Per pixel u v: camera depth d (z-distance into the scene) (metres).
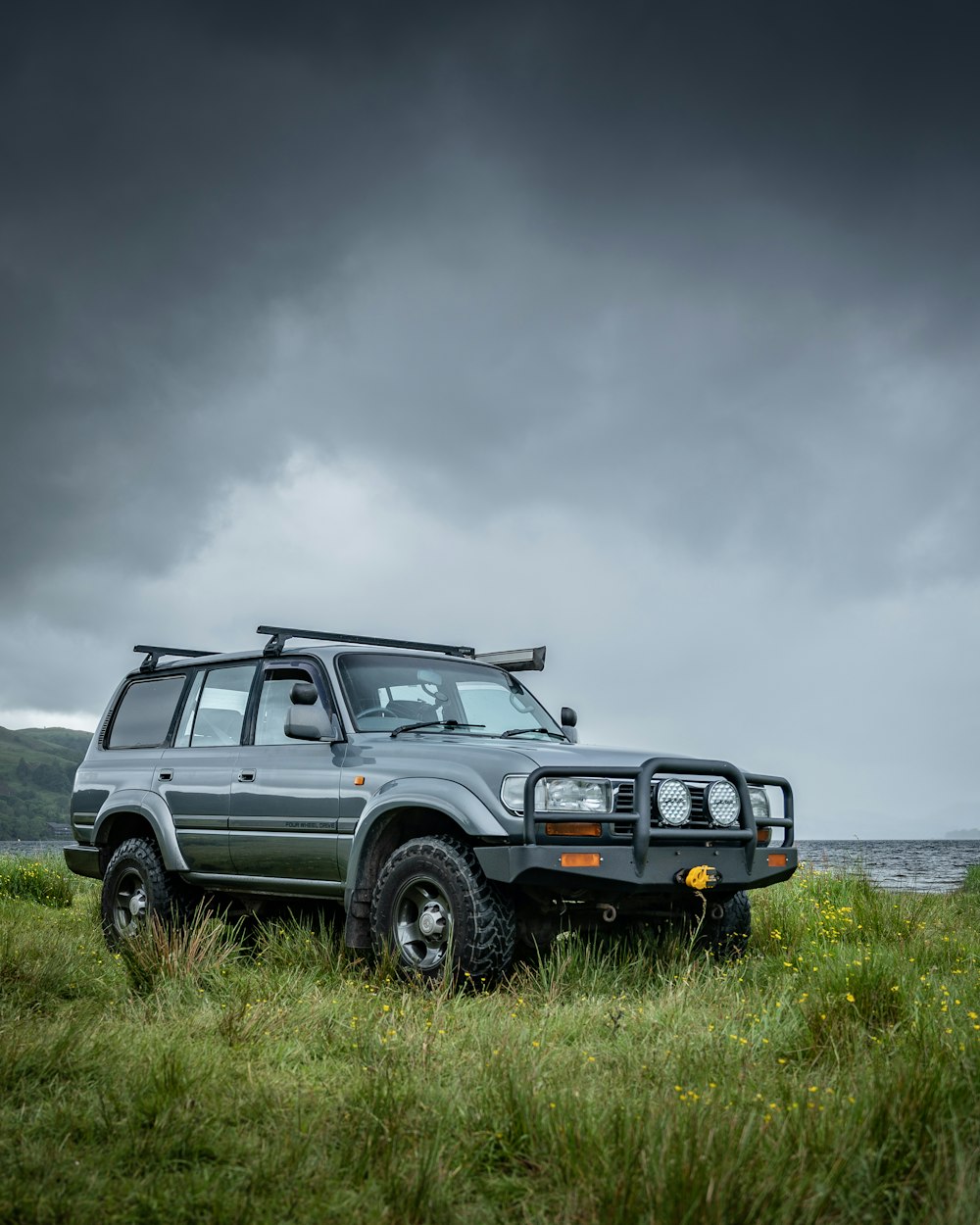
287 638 7.33
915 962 6.16
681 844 5.77
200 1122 3.25
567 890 5.65
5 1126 3.18
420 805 5.76
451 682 7.15
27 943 6.38
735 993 5.31
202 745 7.45
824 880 9.55
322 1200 2.76
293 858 6.48
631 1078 3.71
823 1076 3.73
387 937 5.81
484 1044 4.14
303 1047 4.20
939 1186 2.72
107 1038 4.13
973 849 77.69
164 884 7.30
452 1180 2.90
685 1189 2.61
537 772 5.48
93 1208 2.68
